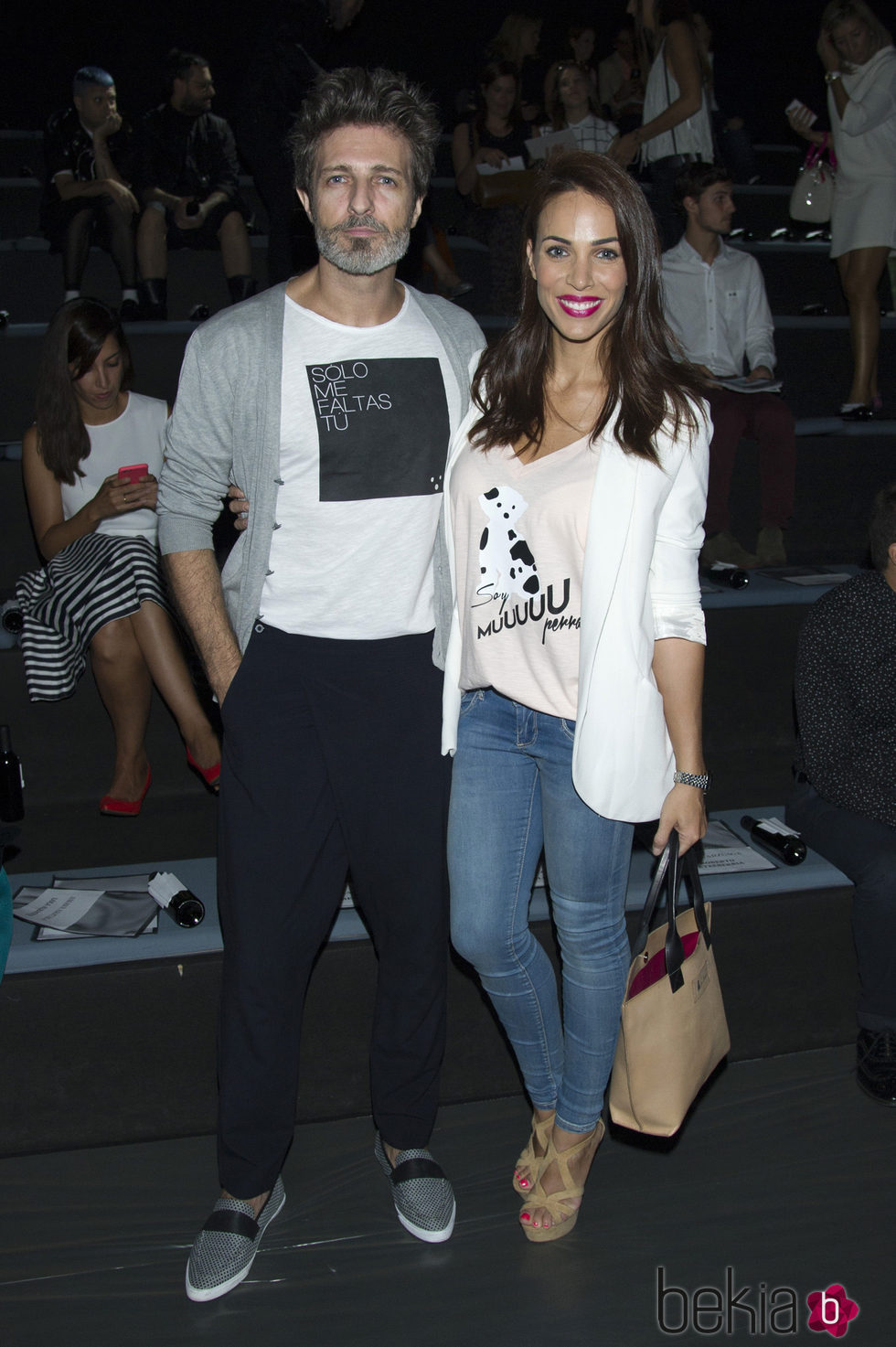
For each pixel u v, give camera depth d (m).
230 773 1.62
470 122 4.50
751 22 6.74
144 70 6.07
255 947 1.60
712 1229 1.81
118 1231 1.80
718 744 2.88
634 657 1.53
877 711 2.21
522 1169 1.85
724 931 2.16
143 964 1.93
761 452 3.17
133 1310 1.66
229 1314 1.65
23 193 4.76
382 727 1.61
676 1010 1.60
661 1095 1.61
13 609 2.59
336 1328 1.62
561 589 1.56
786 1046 2.26
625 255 1.50
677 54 3.73
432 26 6.41
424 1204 1.79
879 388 4.00
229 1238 1.68
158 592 2.45
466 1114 2.09
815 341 3.88
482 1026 2.10
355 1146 2.01
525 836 1.68
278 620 1.60
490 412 1.59
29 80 5.95
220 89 6.17
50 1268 1.73
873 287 3.70
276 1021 1.63
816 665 2.24
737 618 2.81
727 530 3.23
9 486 2.86
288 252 3.20
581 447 1.55
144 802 2.62
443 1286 1.70
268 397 1.52
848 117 3.63
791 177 6.38
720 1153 1.99
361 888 1.70
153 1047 1.96
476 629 1.62
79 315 2.52
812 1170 1.95
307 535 1.57
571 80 4.49
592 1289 1.69
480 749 1.66
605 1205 1.87
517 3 6.46
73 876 2.23
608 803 1.54
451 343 1.61
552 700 1.58
